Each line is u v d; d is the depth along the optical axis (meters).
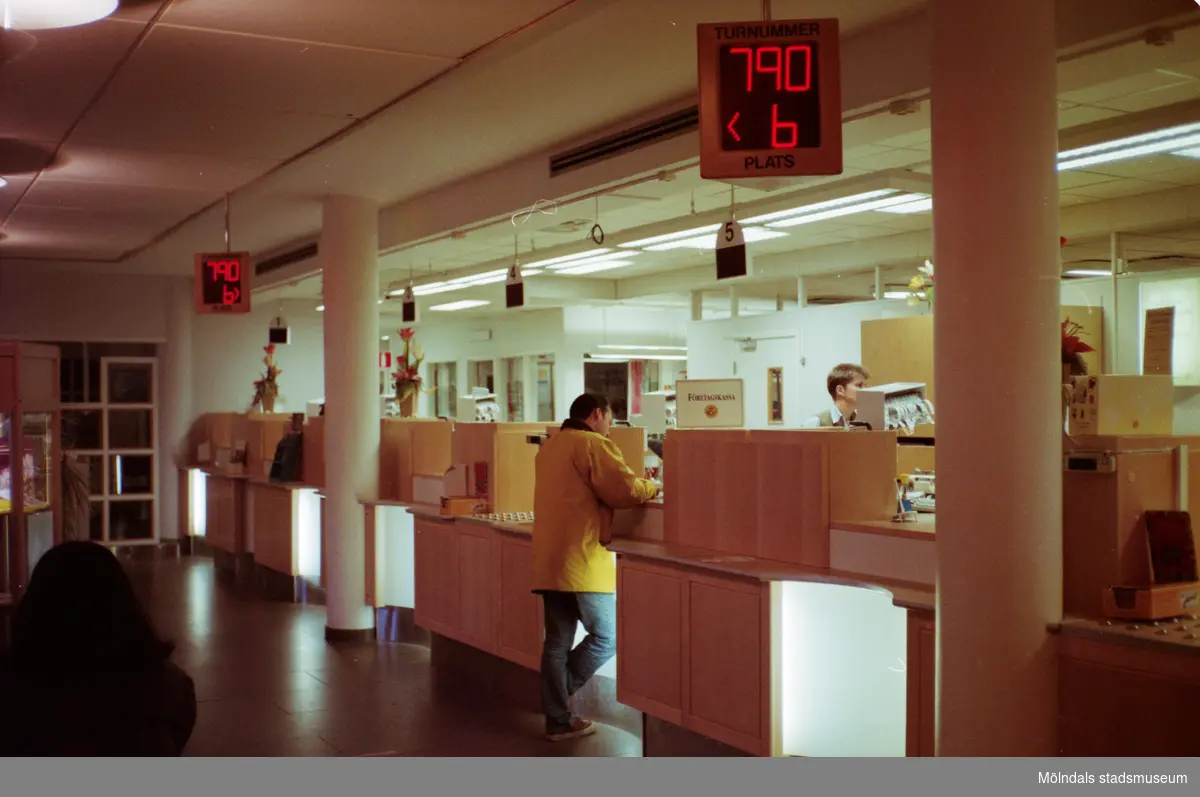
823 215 7.28
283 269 11.24
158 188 7.91
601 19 4.51
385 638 8.05
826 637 4.25
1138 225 8.02
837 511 4.37
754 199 8.09
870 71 4.87
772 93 3.77
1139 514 3.39
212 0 4.18
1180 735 2.98
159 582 10.78
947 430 3.40
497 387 15.32
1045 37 3.34
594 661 5.51
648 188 6.48
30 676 2.21
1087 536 3.41
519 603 6.12
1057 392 3.36
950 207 3.39
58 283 12.63
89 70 5.07
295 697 6.31
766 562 4.54
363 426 8.14
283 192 8.12
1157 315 3.79
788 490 4.54
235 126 6.14
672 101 5.84
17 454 7.31
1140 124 5.23
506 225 7.84
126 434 13.10
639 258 10.92
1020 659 3.29
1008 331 3.30
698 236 8.08
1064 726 3.29
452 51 4.88
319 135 6.38
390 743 5.39
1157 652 3.04
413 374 9.00
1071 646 3.27
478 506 6.82
